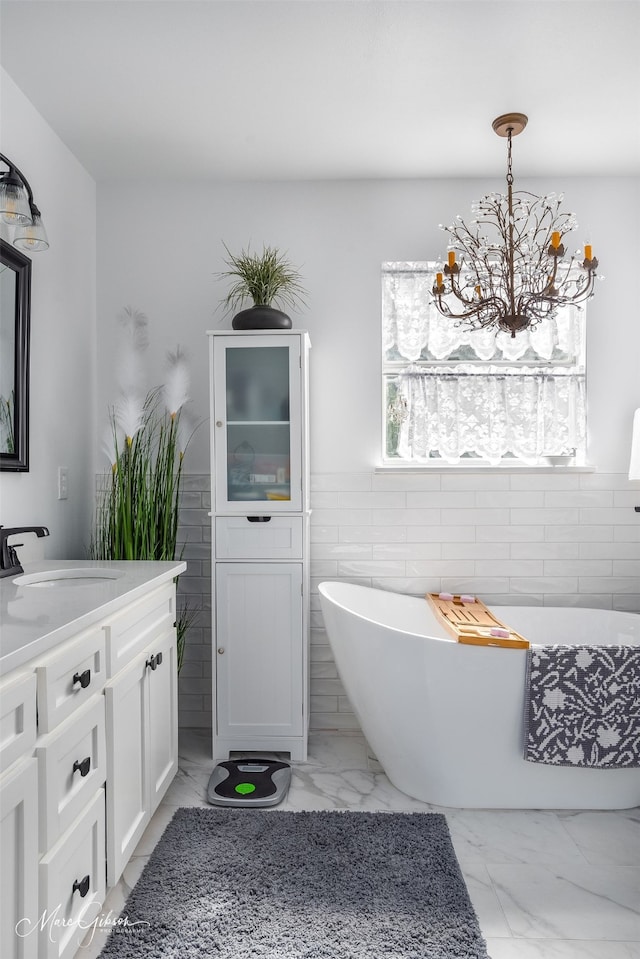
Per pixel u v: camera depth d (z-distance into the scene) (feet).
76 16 6.51
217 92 7.82
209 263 10.27
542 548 10.21
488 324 8.63
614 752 7.38
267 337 9.04
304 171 9.93
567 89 7.75
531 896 6.19
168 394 10.13
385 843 6.97
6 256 7.11
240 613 9.16
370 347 10.24
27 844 4.05
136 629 6.40
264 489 9.09
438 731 7.66
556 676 7.35
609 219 10.18
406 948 5.41
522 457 10.29
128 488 8.98
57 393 8.79
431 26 6.64
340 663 8.48
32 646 4.04
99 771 5.31
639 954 5.45
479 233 10.16
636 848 7.02
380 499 10.25
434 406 10.33
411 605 10.05
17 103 7.72
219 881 6.27
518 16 6.51
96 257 10.27
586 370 10.27
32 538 7.96
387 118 8.42
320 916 5.80
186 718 10.27
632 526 10.21
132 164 9.69
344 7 6.39
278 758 9.28
